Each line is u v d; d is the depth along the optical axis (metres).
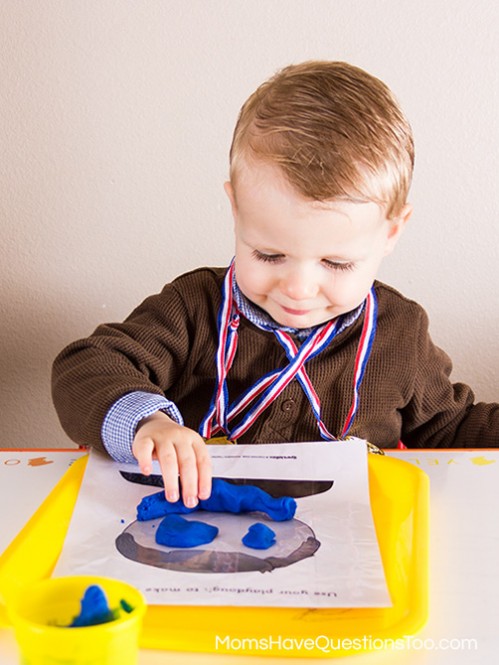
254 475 0.81
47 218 1.27
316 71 0.92
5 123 1.24
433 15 1.18
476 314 1.29
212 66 1.20
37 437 1.36
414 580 0.63
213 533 0.70
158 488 0.80
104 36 1.20
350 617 0.59
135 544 0.69
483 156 1.22
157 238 1.27
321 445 0.86
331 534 0.71
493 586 0.65
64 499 0.77
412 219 1.25
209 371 1.07
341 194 0.83
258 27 1.19
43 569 0.65
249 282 0.90
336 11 1.18
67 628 0.43
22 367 1.33
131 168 1.25
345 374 1.04
